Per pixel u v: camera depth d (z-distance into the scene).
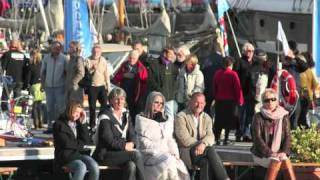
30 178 27.22
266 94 26.28
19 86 35.91
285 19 58.09
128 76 31.97
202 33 58.44
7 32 62.16
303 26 56.97
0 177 25.59
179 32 62.53
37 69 36.25
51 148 27.03
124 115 25.91
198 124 26.38
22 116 30.67
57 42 33.00
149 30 60.88
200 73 31.86
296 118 32.50
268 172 25.81
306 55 34.38
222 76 31.84
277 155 25.80
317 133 28.33
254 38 60.09
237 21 60.66
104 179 27.48
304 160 27.67
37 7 61.12
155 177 25.08
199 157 25.77
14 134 29.16
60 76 32.84
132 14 73.25
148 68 31.84
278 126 26.19
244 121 32.62
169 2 71.25
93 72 32.22
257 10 59.94
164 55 31.92
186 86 31.73
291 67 33.31
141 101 31.81
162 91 31.70
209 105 33.12
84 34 38.31
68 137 25.05
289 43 36.81
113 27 64.00
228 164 27.14
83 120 25.55
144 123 25.50
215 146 31.05
